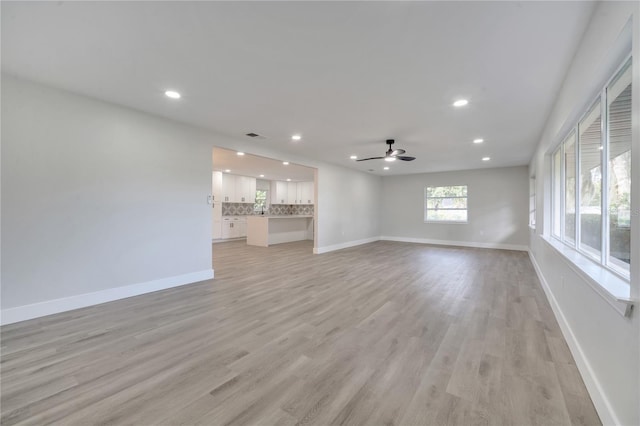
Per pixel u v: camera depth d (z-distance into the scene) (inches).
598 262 81.6
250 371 76.7
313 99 124.6
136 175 141.5
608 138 73.5
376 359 83.2
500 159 261.4
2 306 105.1
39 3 67.2
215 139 177.3
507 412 61.7
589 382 68.6
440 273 191.8
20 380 72.1
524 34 78.0
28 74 104.6
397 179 383.2
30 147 110.6
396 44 83.7
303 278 177.9
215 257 254.8
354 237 335.6
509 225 306.0
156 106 135.4
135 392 67.7
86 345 90.7
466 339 96.0
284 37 80.9
